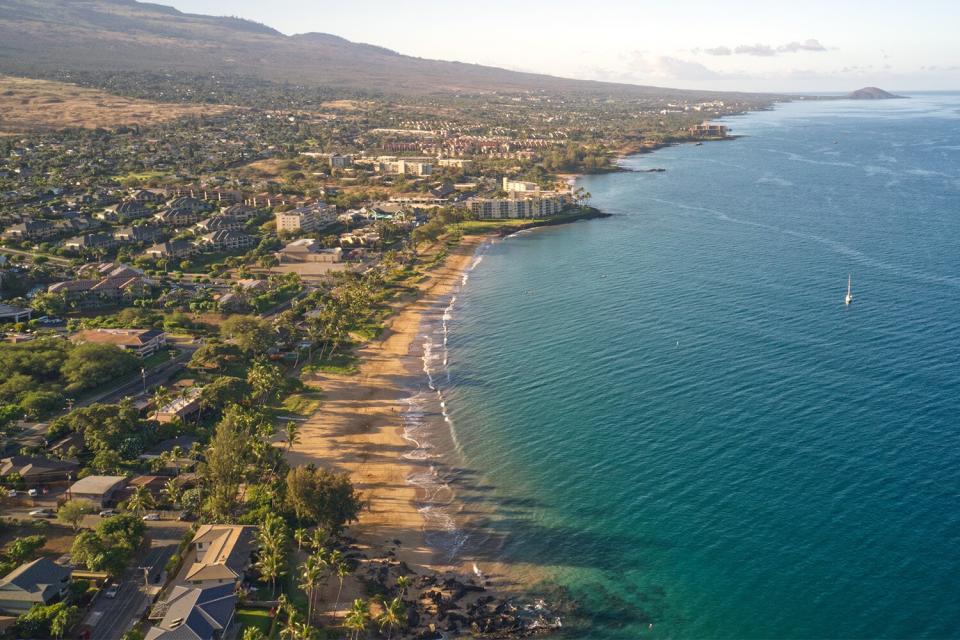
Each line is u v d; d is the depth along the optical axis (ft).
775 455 547.08
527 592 433.89
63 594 405.39
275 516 474.49
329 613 413.59
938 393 623.77
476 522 499.51
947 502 480.64
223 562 420.36
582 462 561.84
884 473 515.09
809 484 509.76
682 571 442.91
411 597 430.20
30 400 615.57
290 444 591.37
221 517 479.82
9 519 478.18
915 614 396.78
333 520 471.62
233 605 397.60
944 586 413.18
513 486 538.06
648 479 532.73
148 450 569.23
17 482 516.73
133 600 408.87
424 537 485.97
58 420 591.78
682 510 495.82
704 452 559.38
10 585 395.75
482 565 458.09
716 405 629.92
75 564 428.15
